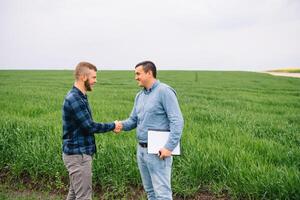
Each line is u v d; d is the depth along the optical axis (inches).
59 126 372.2
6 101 669.9
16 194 251.4
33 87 1155.3
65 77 1930.4
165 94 194.7
